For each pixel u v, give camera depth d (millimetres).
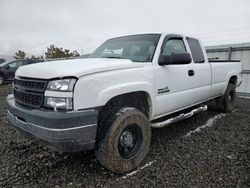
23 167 2943
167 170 2881
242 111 6285
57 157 3240
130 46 3701
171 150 3502
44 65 2725
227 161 3129
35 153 3365
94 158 3215
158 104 3320
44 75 2426
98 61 2930
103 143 2631
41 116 2291
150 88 3121
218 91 5266
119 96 2826
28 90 2578
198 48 4539
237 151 3475
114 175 2783
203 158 3225
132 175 2783
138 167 2969
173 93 3604
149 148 3352
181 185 2547
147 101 3219
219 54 10438
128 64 2896
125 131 2830
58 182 2613
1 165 2992
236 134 4281
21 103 2730
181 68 3756
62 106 2297
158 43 3492
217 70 5020
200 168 2928
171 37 3799
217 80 5059
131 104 3168
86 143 2389
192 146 3670
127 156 2879
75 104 2312
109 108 2828
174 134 4266
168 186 2531
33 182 2604
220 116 5660
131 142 2920
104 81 2535
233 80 6070
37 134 2398
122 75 2744
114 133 2627
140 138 3004
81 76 2355
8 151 3432
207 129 4574
